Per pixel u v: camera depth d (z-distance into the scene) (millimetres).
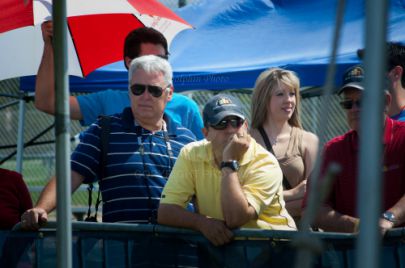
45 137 37281
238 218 12023
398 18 23812
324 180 5062
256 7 26484
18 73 20266
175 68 24453
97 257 12977
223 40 25578
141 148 13859
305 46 24484
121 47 19359
